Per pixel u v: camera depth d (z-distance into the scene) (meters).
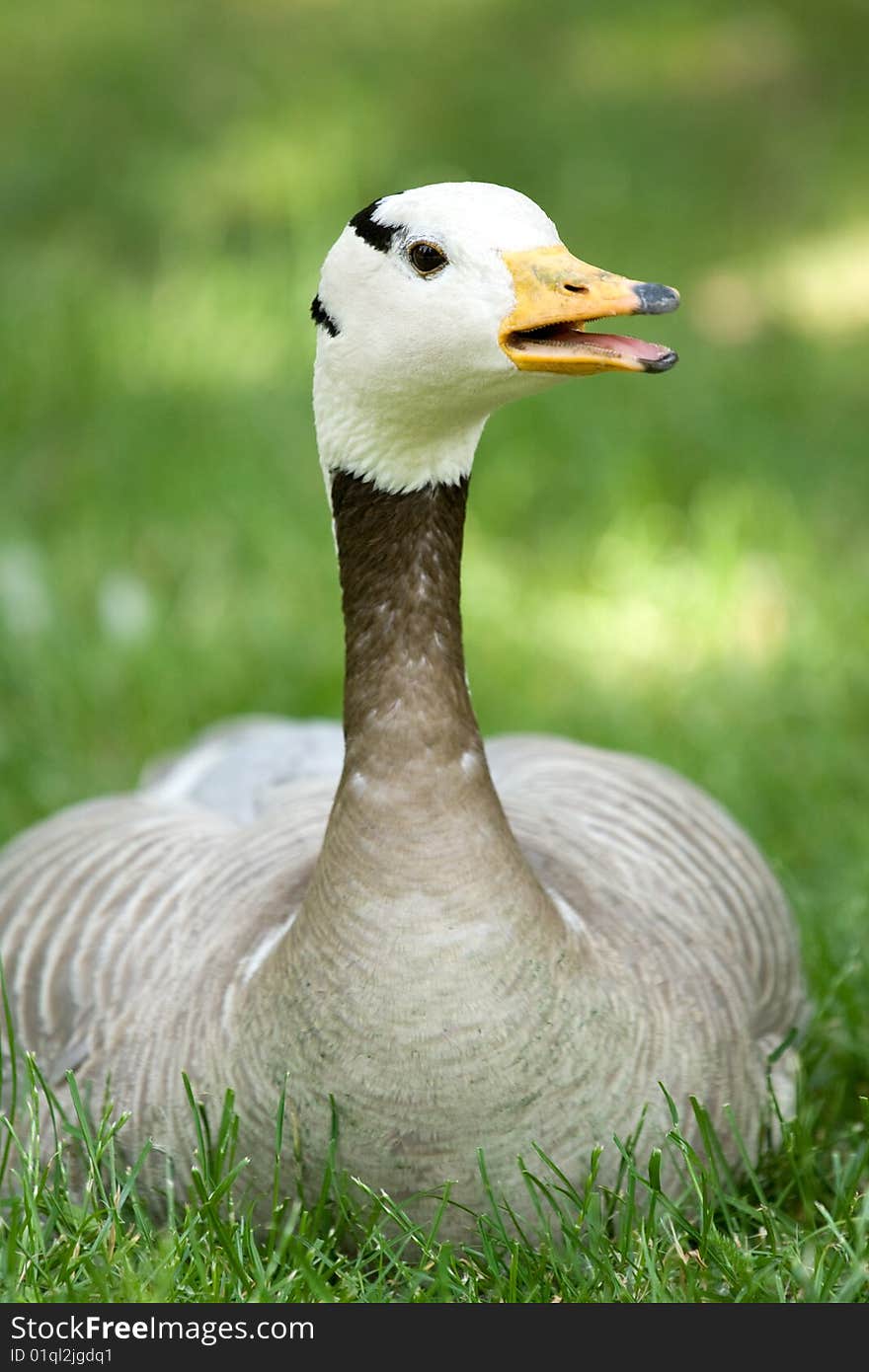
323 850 7.08
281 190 24.97
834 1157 8.12
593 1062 7.04
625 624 15.27
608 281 6.69
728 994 7.92
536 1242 7.36
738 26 29.50
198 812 9.21
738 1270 7.33
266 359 20.22
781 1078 8.63
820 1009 9.60
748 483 16.84
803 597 15.29
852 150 25.23
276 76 29.42
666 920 7.91
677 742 13.34
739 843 8.90
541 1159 7.03
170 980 7.64
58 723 13.84
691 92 27.56
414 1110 6.86
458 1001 6.77
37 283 22.41
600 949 7.39
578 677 14.48
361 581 7.09
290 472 17.44
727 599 15.27
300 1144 7.07
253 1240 7.34
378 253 6.93
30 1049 8.01
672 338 20.48
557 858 7.85
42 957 8.14
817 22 29.30
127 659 14.43
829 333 20.70
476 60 29.55
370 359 6.98
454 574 7.14
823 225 23.45
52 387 19.64
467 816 6.89
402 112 27.48
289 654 14.65
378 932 6.79
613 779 8.88
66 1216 7.43
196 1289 7.22
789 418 18.73
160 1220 7.65
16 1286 7.12
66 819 9.16
